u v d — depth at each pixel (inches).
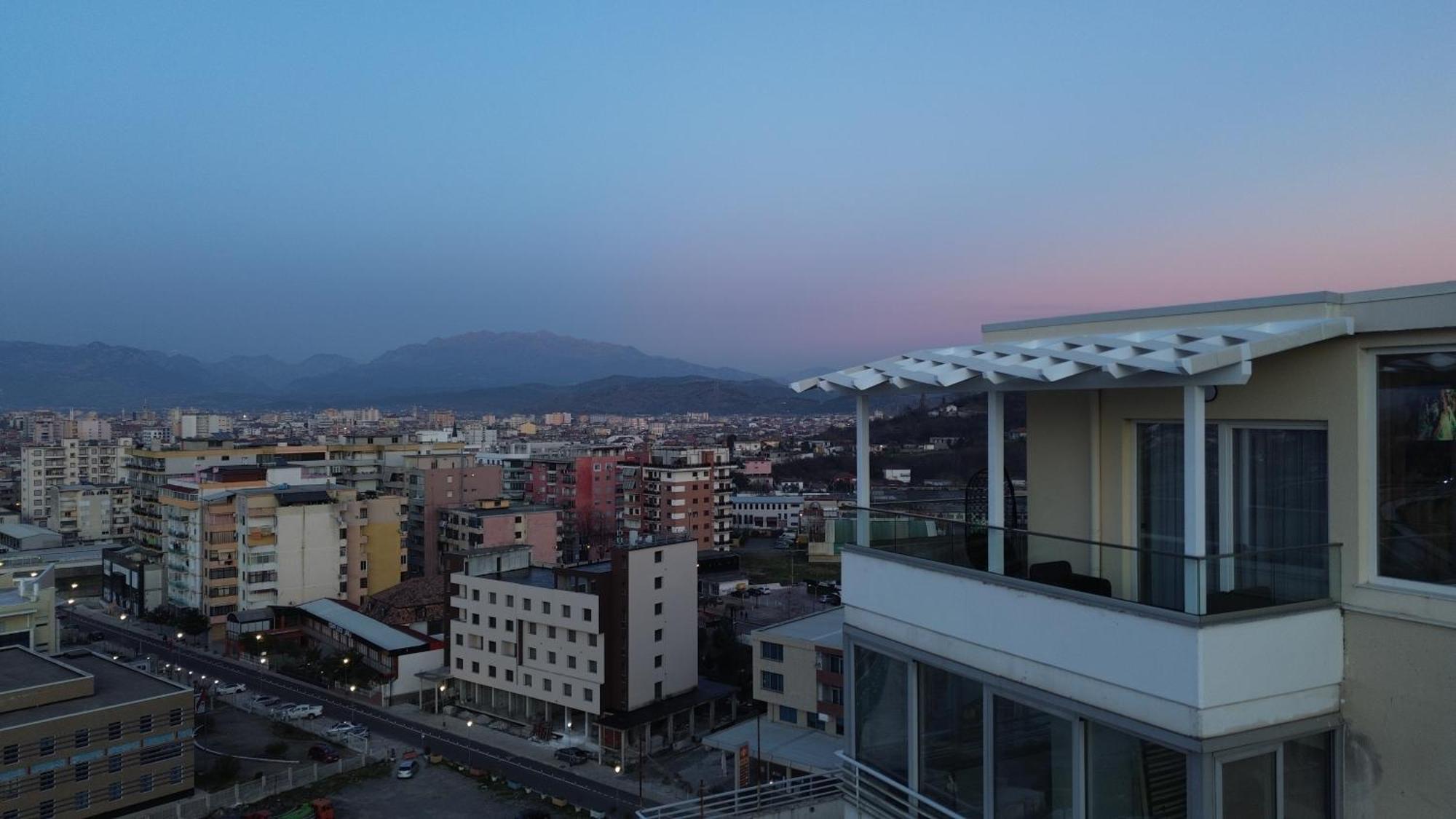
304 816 1549.0
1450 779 242.4
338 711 2203.5
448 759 1856.5
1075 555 281.9
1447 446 249.4
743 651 2266.2
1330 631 265.6
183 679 2436.0
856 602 371.2
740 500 5221.5
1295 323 278.8
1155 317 332.8
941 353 372.2
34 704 1508.4
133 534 3666.3
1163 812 248.5
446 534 3506.4
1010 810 297.1
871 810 358.0
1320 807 265.7
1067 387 301.0
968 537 320.5
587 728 1941.4
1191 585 243.9
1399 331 257.8
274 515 2849.4
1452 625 243.0
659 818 574.2
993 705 304.5
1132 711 255.1
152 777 1572.3
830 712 1636.3
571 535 4232.3
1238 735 243.6
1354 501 268.5
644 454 4456.2
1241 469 311.7
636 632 1902.1
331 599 2815.0
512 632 2075.5
